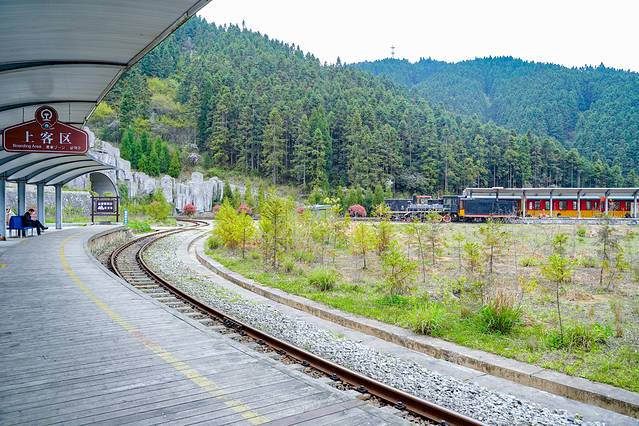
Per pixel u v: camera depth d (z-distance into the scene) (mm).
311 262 20016
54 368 5742
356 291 13875
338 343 9008
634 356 7953
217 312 10430
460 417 5289
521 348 8523
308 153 92750
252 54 147500
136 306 9180
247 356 6348
